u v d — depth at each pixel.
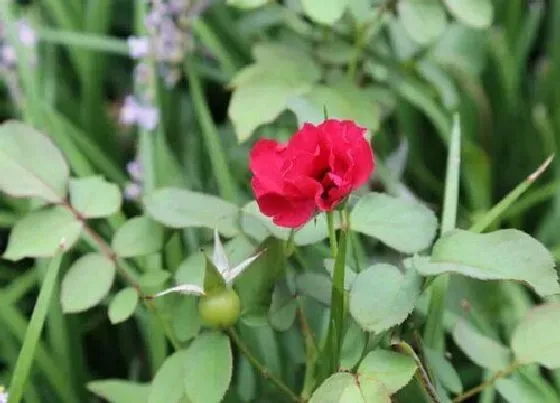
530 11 1.03
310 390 0.77
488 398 0.83
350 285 0.74
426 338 0.79
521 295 0.90
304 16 0.96
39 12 1.03
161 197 0.77
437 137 1.01
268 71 0.86
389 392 0.71
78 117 1.01
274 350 0.84
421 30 0.87
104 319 0.94
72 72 1.07
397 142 1.01
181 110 1.01
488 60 1.01
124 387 0.79
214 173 0.95
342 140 0.70
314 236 0.75
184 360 0.74
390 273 0.72
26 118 0.92
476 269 0.71
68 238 0.76
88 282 0.76
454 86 0.98
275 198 0.70
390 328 0.74
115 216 0.87
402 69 0.95
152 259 0.83
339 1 0.83
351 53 0.90
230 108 0.85
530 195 0.96
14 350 0.88
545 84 1.01
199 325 0.75
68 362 0.87
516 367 0.75
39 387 0.88
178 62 0.97
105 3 1.00
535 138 1.00
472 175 0.95
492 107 1.02
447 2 0.87
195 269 0.75
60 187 0.77
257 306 0.75
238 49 1.01
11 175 0.77
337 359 0.74
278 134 0.93
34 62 0.96
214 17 1.01
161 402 0.74
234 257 0.75
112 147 1.01
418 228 0.74
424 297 0.80
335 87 0.86
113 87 1.11
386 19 0.93
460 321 0.78
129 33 1.11
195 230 0.88
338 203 0.70
